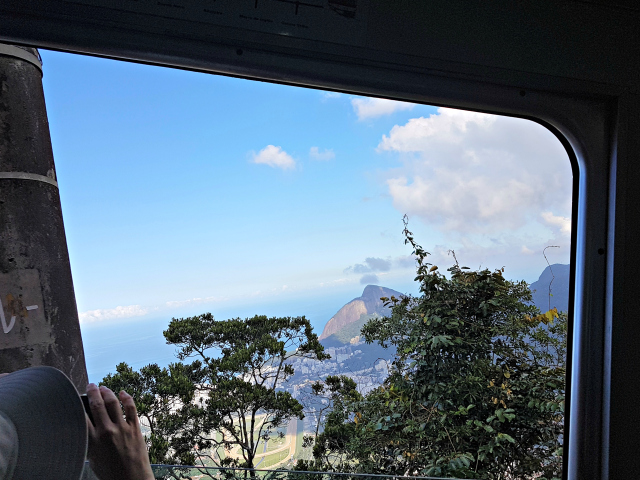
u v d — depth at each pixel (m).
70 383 0.80
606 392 1.74
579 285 1.75
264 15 1.33
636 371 1.74
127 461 1.10
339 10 1.39
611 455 1.74
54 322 1.63
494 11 1.53
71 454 0.74
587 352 1.75
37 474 0.68
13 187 1.56
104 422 1.10
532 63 1.58
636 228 1.71
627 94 1.66
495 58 1.54
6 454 0.65
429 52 1.48
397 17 1.44
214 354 4.24
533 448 3.34
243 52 1.33
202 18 1.28
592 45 1.63
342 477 1.67
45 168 1.66
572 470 1.81
